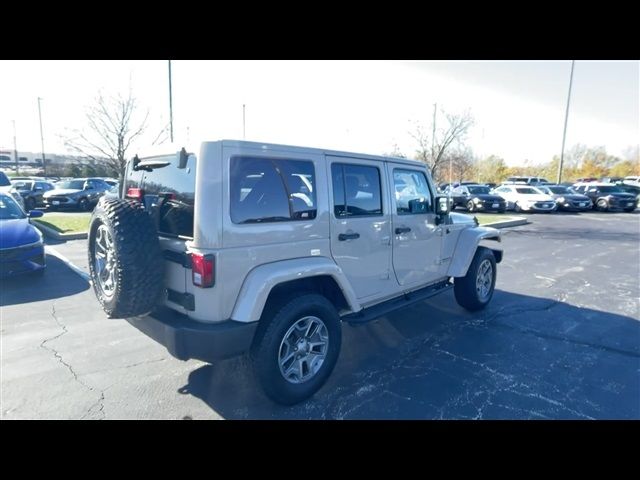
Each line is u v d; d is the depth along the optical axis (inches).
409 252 163.5
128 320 122.6
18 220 261.1
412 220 163.3
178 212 112.8
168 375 136.7
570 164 2511.1
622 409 118.6
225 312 106.0
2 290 234.8
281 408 118.4
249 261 109.2
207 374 137.6
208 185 102.7
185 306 108.7
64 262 305.6
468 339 171.3
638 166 2359.7
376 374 139.9
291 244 118.3
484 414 115.9
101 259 120.4
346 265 135.5
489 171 2368.4
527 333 178.5
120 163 609.9
